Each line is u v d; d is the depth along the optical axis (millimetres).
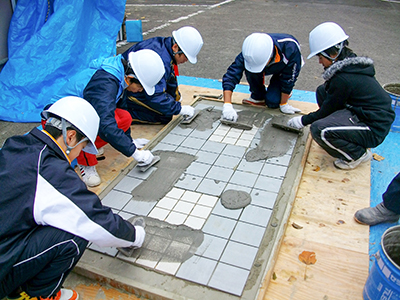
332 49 2811
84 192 1591
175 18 8164
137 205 2414
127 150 2473
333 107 2734
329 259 2066
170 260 2000
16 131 3721
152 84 2600
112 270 1965
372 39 6715
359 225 2305
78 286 1984
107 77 2475
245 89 4352
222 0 10227
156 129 3506
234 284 1852
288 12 8734
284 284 1923
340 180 2709
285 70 3357
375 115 2564
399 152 3158
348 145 2656
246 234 2150
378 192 2686
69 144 1712
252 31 7180
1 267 1427
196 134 3242
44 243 1516
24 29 4344
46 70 4156
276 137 3141
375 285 1737
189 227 2209
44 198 1486
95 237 1592
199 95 4035
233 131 3270
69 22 4262
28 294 1669
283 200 2408
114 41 4730
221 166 2775
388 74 5141
